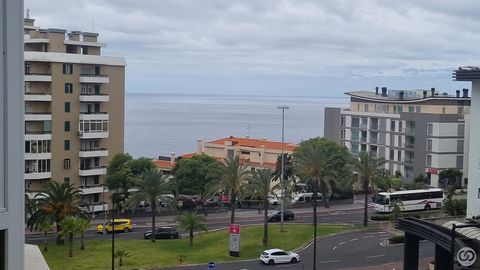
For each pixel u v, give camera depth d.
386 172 90.56
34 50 89.25
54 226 72.38
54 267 52.50
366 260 59.09
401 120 114.88
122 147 91.19
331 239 69.00
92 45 91.62
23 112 19.06
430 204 91.31
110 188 82.62
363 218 84.00
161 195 67.31
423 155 110.00
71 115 85.06
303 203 95.38
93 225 78.12
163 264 55.59
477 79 69.25
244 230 70.69
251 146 124.25
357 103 133.75
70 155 85.25
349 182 78.44
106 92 88.88
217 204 94.56
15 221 18.94
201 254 59.91
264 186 64.44
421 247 65.38
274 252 57.53
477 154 70.00
